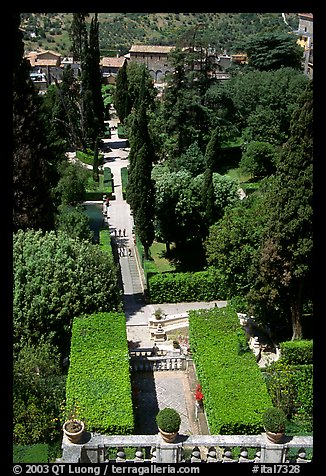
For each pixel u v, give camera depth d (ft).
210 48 237.04
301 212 82.99
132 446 54.90
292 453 56.95
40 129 108.99
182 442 54.95
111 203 189.37
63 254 90.48
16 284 85.71
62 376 75.66
